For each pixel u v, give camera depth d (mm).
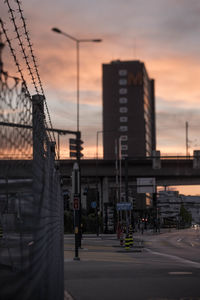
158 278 21156
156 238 84500
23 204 5270
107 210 96188
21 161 5258
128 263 30062
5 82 4363
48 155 8727
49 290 7871
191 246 57000
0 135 4191
